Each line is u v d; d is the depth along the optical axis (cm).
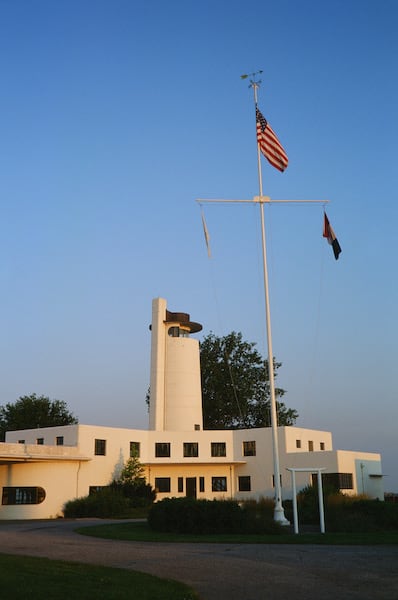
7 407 9344
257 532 2991
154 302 6869
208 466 6275
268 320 3472
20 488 5131
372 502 3612
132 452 5947
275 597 1454
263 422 8388
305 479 5784
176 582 1588
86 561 1958
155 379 6600
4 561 1794
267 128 3675
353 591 1512
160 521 3125
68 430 5700
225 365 8594
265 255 3581
